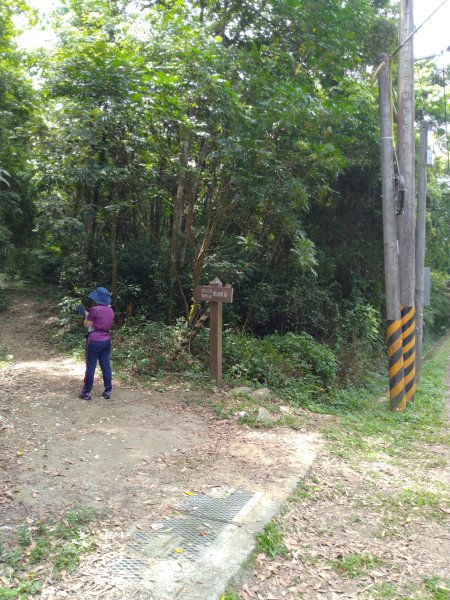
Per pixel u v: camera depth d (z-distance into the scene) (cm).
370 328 1284
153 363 956
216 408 760
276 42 1159
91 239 1332
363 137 1253
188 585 344
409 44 970
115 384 854
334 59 1162
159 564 366
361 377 1164
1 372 886
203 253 1042
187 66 870
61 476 492
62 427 629
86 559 366
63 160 1010
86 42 909
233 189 1015
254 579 369
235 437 661
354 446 677
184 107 909
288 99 905
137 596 330
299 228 1059
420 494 534
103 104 924
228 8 1190
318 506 491
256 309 1233
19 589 325
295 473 553
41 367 945
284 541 420
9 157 1475
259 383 916
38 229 1447
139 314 1198
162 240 1337
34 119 975
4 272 1694
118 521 421
